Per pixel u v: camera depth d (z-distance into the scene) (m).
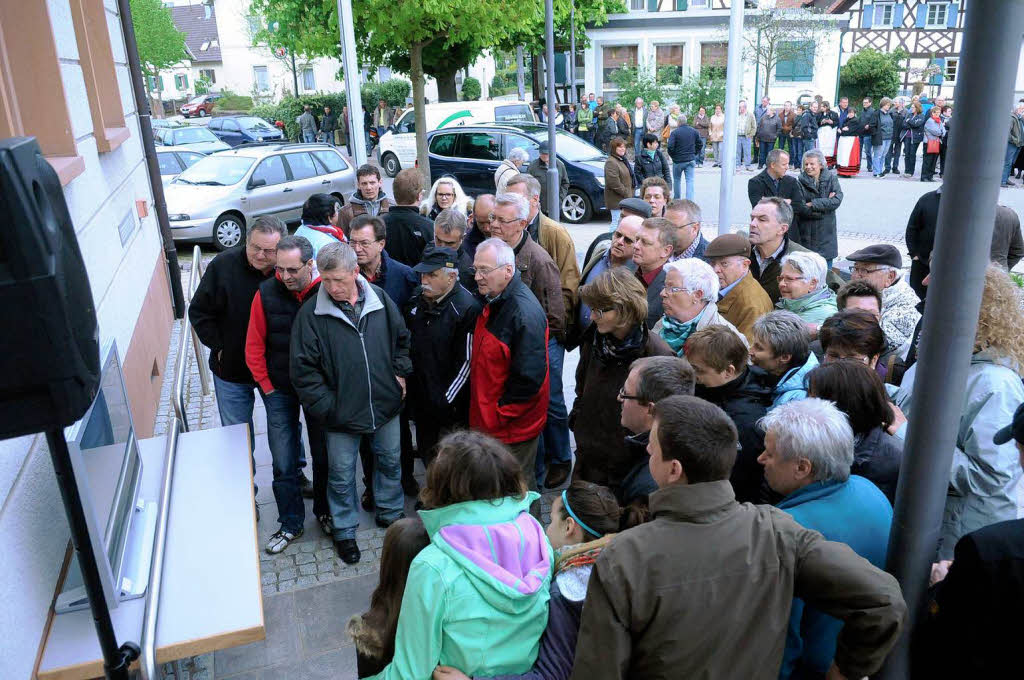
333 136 30.16
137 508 3.19
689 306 3.90
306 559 4.36
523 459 4.25
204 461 3.75
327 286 3.95
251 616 2.67
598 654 1.90
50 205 1.66
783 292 4.42
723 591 1.89
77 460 2.40
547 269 4.80
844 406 2.75
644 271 4.53
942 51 34.38
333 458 4.18
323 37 15.91
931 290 1.93
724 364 3.04
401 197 5.93
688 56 28.30
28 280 1.56
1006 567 1.88
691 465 1.96
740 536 1.94
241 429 4.11
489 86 40.41
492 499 2.26
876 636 1.88
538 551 2.26
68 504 1.94
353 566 4.28
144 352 6.10
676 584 1.88
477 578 2.11
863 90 31.12
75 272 1.79
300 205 13.44
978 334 2.91
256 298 4.27
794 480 2.45
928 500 2.05
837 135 19.08
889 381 4.05
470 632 2.10
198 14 52.94
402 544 2.38
